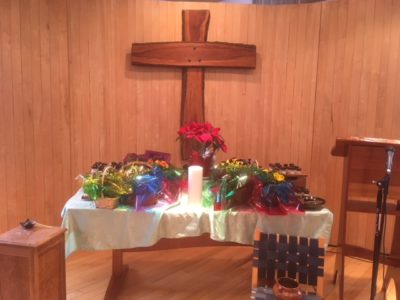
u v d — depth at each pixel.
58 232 1.78
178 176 2.32
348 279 2.70
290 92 3.23
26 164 3.02
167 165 2.34
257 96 3.26
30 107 2.98
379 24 2.95
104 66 3.11
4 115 2.92
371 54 2.99
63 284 1.87
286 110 3.26
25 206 3.04
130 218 2.05
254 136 3.30
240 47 3.12
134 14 3.10
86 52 3.07
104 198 2.05
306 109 3.22
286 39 3.19
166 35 3.16
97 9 3.05
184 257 3.04
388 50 2.95
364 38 3.00
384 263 2.59
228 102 3.25
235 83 3.23
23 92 2.95
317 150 3.24
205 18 3.07
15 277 1.65
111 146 3.20
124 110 3.18
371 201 2.29
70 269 2.78
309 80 3.20
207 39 3.18
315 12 3.12
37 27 2.93
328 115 3.18
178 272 2.77
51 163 3.08
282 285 1.74
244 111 3.27
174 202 2.19
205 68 3.19
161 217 2.04
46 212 3.11
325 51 3.13
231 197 2.10
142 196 2.07
